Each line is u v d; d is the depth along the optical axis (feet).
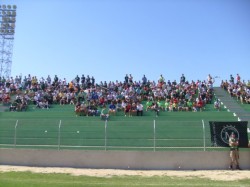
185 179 62.85
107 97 126.93
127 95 127.24
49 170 75.10
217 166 77.05
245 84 136.05
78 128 98.37
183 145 86.22
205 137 88.07
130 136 92.99
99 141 92.53
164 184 56.39
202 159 77.46
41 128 99.76
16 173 68.85
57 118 115.03
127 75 142.61
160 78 140.05
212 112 113.70
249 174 69.15
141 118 111.14
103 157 79.87
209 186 54.44
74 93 134.41
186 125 91.61
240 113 114.01
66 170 75.46
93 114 115.55
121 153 79.46
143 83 141.18
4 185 53.16
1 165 82.02
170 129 92.02
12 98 138.92
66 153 81.35
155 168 77.77
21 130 99.14
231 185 55.67
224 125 80.43
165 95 127.75
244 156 77.00
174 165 77.56
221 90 139.64
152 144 89.40
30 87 145.79
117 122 96.58
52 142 93.71
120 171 74.64
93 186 53.78
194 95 129.39
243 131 79.25
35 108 127.03
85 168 79.15
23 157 82.74
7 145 89.40
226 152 77.51
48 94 132.26
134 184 56.18
